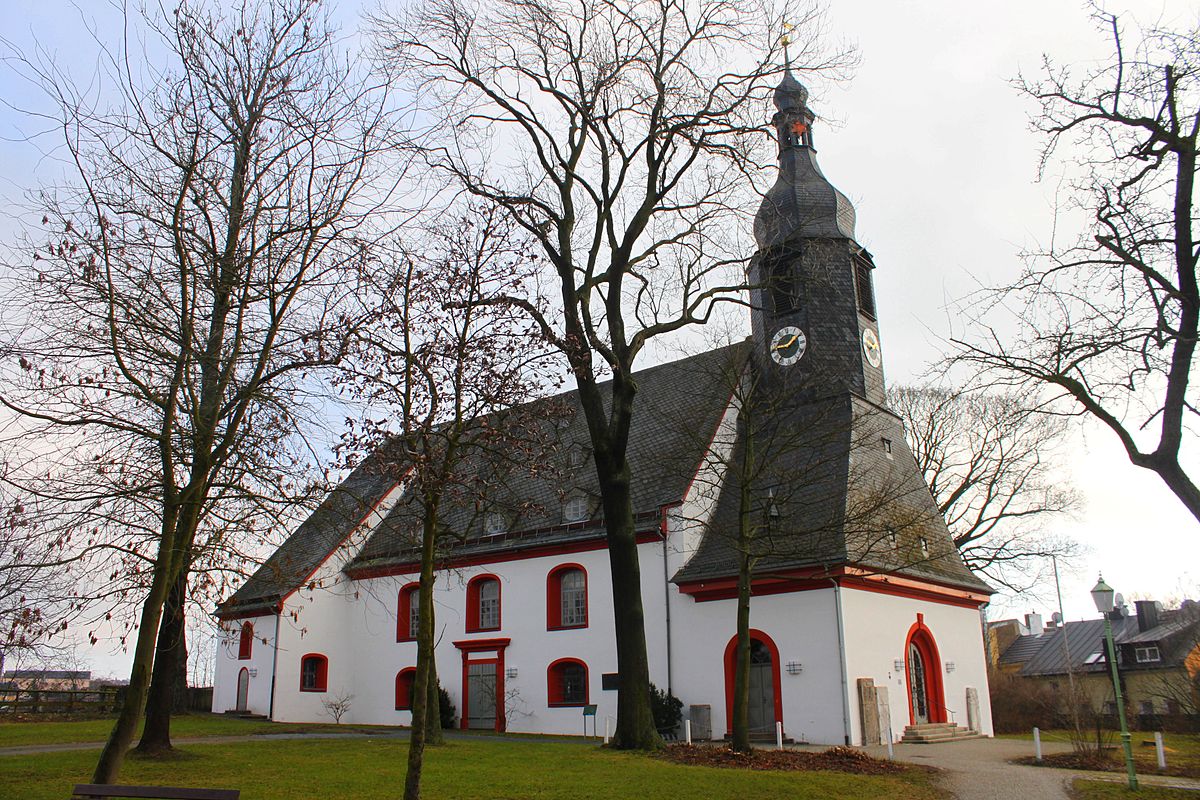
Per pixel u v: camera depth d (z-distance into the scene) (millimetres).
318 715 34531
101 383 12523
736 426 29578
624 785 14984
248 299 13180
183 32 13500
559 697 29688
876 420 30078
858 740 23953
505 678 30938
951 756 21391
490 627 31922
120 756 11695
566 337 16094
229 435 13031
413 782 11352
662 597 27922
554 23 21797
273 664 33906
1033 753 22000
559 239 22000
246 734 26359
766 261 24453
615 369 20734
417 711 11656
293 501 13695
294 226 13500
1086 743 22703
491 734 28969
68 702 32531
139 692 11922
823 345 29594
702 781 15383
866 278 31953
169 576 12375
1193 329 12750
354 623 36000
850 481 26641
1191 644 52219
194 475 12750
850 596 25141
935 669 28391
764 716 25703
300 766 17641
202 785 15234
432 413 12703
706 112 21312
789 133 32969
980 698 30734
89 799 11047
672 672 27266
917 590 28281
